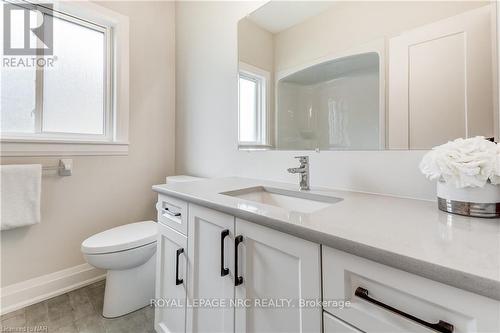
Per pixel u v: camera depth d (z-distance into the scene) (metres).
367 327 0.49
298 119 1.23
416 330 0.43
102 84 1.86
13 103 1.51
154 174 2.07
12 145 1.42
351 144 1.04
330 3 1.11
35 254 1.52
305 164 1.09
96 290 1.63
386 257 0.44
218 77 1.72
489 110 0.73
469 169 0.58
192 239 0.95
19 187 1.40
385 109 0.94
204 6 1.84
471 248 0.44
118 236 1.41
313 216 0.66
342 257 0.52
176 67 2.15
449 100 0.80
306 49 1.20
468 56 0.76
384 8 0.94
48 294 1.54
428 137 0.84
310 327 0.58
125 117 1.88
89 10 1.69
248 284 0.75
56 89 1.67
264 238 0.69
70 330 1.26
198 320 0.94
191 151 1.98
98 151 1.75
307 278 0.59
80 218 1.69
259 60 1.43
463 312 0.38
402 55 0.89
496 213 0.60
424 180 0.86
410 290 0.43
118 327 1.29
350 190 1.05
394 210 0.72
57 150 1.58
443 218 0.63
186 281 0.98
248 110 1.50
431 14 0.83
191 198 0.93
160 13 2.09
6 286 1.42
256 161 1.45
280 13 1.32
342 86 1.07
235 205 0.78
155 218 2.07
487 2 0.73
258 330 0.73
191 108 1.98
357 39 1.02
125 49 1.87
